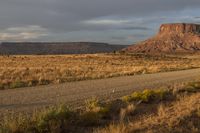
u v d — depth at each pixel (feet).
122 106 44.14
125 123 33.99
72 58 320.70
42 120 30.50
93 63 237.25
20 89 67.56
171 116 37.29
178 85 72.49
